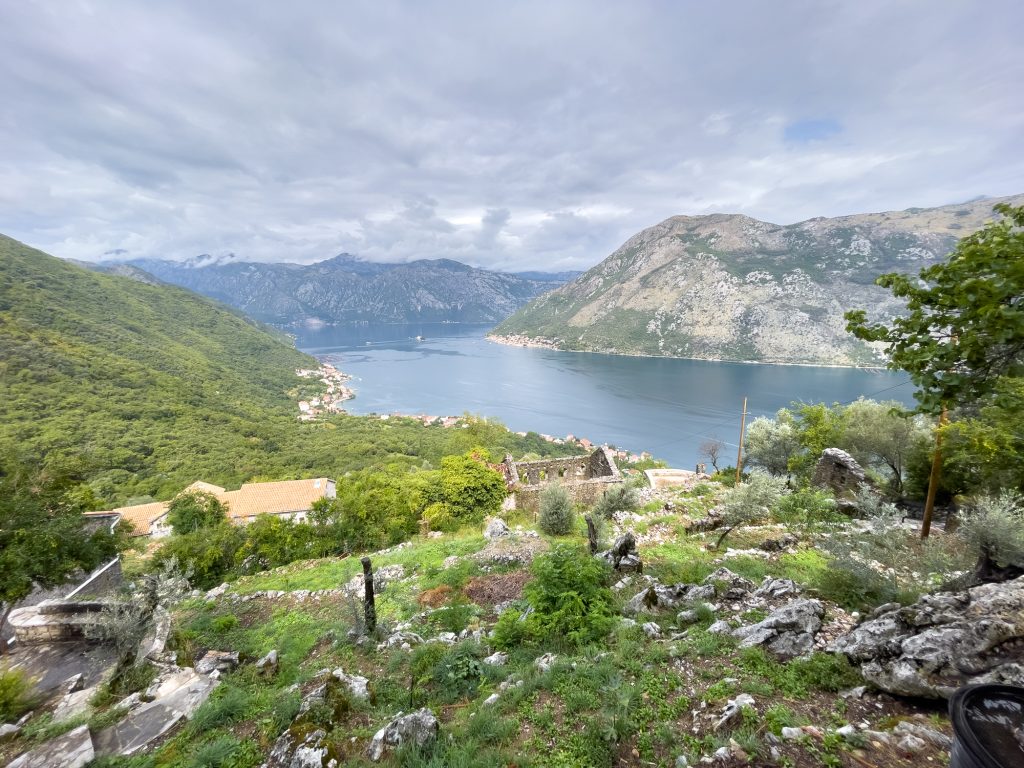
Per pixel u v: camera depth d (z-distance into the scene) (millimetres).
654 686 7016
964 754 3494
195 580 23594
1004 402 5332
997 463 12992
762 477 16812
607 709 6562
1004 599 6488
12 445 16312
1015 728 3654
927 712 5512
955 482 18938
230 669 10891
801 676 6719
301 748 6867
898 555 11484
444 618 12930
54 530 14352
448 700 8320
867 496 16938
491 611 13406
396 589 16266
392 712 8125
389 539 26344
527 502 28484
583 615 10172
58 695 10086
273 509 45906
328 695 8219
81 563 15203
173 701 9242
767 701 6164
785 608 8445
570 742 6145
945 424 15086
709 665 7418
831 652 7156
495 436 74125
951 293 5402
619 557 13930
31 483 15164
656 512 22812
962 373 5664
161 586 11758
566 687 7480
